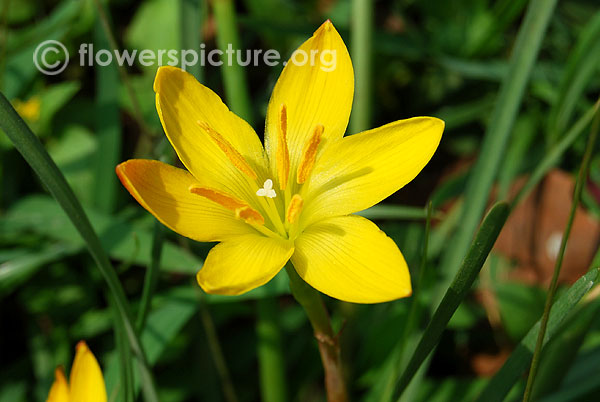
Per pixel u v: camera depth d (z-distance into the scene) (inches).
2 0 14.9
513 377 11.3
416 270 13.6
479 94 15.2
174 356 13.5
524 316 13.2
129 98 14.2
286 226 11.6
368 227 11.2
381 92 15.5
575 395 12.1
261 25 14.2
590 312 11.8
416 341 12.8
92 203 13.8
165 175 11.3
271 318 13.0
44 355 13.6
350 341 13.5
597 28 13.2
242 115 13.1
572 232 13.8
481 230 10.9
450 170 14.6
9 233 13.5
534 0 12.5
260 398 13.6
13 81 13.9
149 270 11.9
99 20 13.7
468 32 14.8
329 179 11.5
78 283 13.9
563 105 13.5
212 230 11.3
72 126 14.4
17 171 14.3
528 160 14.2
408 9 16.0
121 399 12.0
